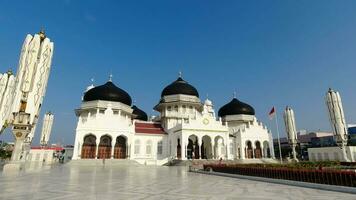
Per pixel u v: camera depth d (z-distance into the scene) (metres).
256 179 21.44
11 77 45.62
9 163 27.95
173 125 62.56
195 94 68.56
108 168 38.88
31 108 29.28
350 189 13.54
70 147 69.12
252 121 71.62
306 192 13.88
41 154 62.81
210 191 14.03
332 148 61.16
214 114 80.38
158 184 17.22
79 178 20.97
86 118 55.25
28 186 15.14
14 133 28.38
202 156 61.19
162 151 58.94
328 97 55.38
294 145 64.38
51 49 32.72
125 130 54.47
